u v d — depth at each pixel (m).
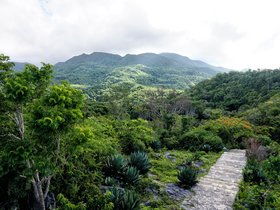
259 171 8.26
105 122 11.16
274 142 14.83
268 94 47.19
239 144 15.31
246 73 73.31
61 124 3.43
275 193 6.88
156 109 29.05
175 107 35.56
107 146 7.27
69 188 5.02
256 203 6.04
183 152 13.16
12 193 4.07
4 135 3.61
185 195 6.81
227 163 10.68
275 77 59.56
